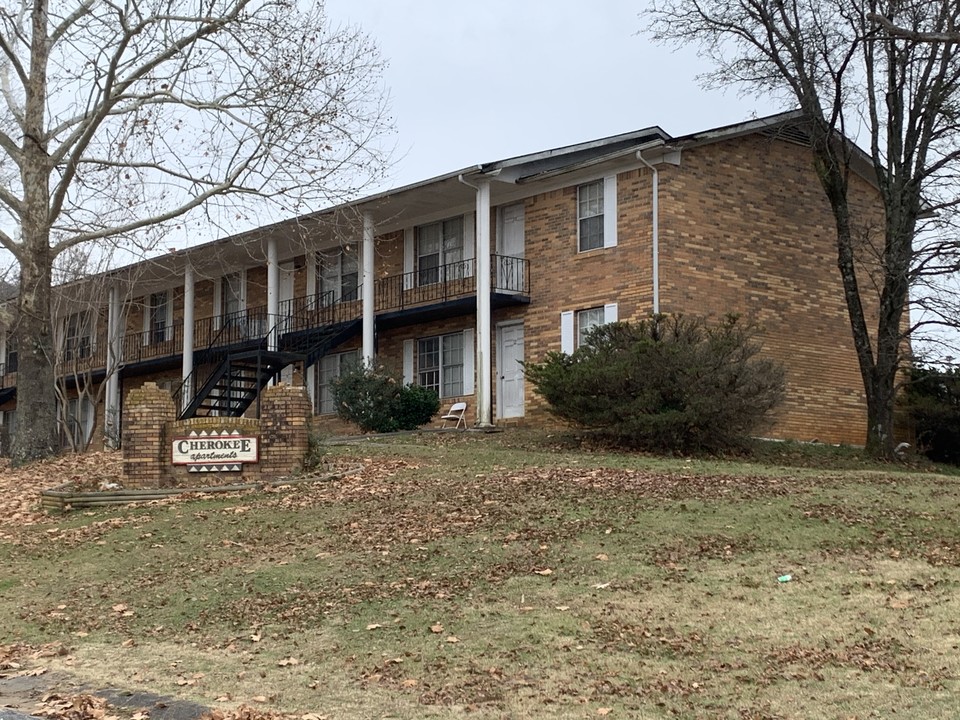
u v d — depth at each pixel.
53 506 15.88
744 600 9.98
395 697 8.12
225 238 25.19
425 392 25.89
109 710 7.89
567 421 21.27
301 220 25.66
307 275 31.67
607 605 10.03
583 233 24.89
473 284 26.44
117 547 13.52
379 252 28.98
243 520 14.37
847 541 11.91
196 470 16.64
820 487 14.97
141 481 16.55
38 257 20.78
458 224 27.77
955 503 13.80
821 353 25.05
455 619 9.95
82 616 10.95
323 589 11.16
